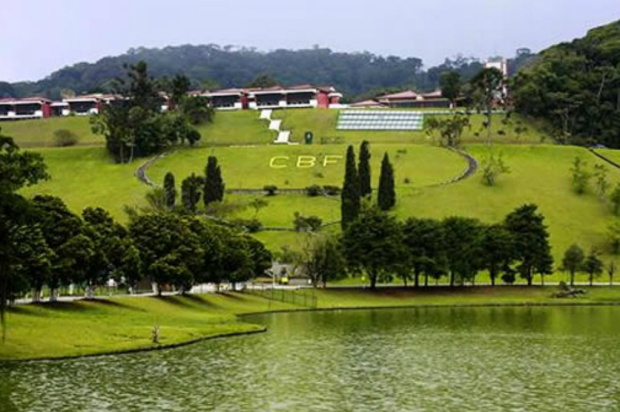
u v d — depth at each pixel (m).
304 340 90.06
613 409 55.38
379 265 157.12
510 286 164.50
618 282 170.62
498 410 54.94
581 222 199.62
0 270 68.44
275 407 55.31
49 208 99.31
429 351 81.94
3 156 68.19
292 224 197.25
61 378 63.25
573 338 92.69
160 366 70.25
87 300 103.88
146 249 119.12
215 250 132.00
